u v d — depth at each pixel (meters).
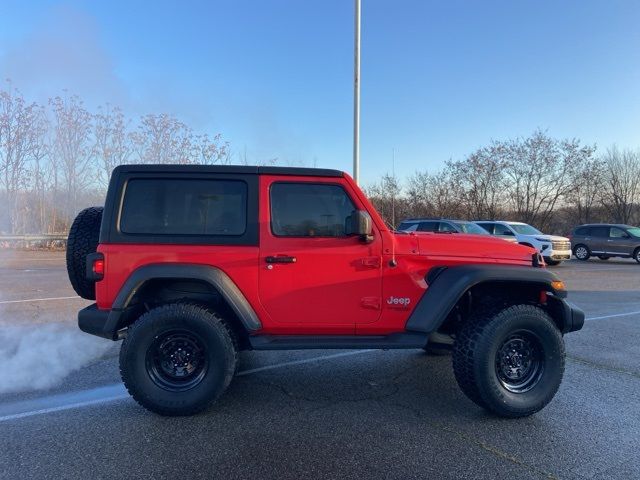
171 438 3.39
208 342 3.75
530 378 3.92
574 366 5.23
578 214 34.22
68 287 10.60
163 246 3.80
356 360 5.39
